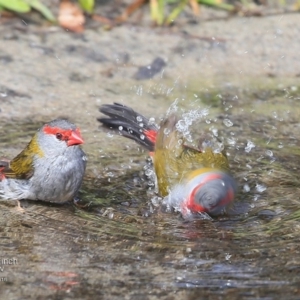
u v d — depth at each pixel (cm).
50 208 1034
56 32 1575
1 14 1588
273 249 922
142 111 1366
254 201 1057
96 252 905
